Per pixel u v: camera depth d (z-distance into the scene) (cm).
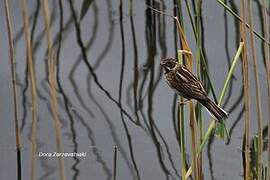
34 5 1597
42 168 1226
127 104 1394
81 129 1323
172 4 1591
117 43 1547
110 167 1242
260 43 1481
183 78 984
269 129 1030
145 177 1223
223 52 1487
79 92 1414
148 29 1577
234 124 1342
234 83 1409
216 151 1274
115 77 1460
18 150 1195
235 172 1223
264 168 1112
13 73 1104
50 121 1331
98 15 1609
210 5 1584
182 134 945
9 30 1063
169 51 1518
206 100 981
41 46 1510
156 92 1420
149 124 1347
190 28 1533
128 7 1609
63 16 1605
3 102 1370
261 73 1429
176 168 1245
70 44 1538
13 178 1211
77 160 1253
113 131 1325
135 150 1284
